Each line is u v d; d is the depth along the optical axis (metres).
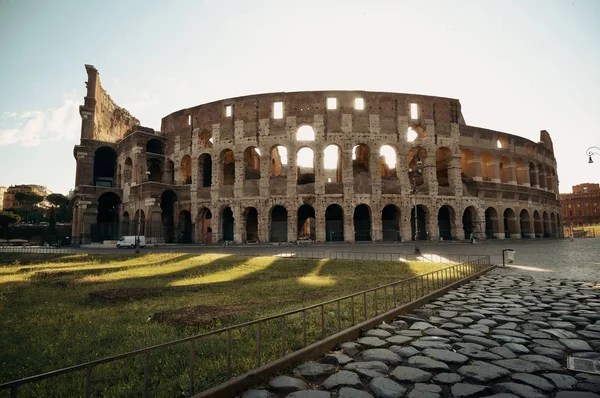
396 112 56.19
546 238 68.69
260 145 55.38
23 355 8.12
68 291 17.06
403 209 53.84
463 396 5.75
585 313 11.16
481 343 8.44
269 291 16.27
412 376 6.55
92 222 61.09
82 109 67.44
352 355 7.80
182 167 61.50
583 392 5.85
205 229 61.50
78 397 5.98
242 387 6.08
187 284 18.58
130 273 23.70
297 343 8.33
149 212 54.81
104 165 75.31
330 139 54.28
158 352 7.80
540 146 73.12
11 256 39.50
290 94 55.69
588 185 144.38
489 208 61.56
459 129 59.12
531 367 6.95
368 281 18.89
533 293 14.77
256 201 54.12
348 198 52.91
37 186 156.12
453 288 16.06
